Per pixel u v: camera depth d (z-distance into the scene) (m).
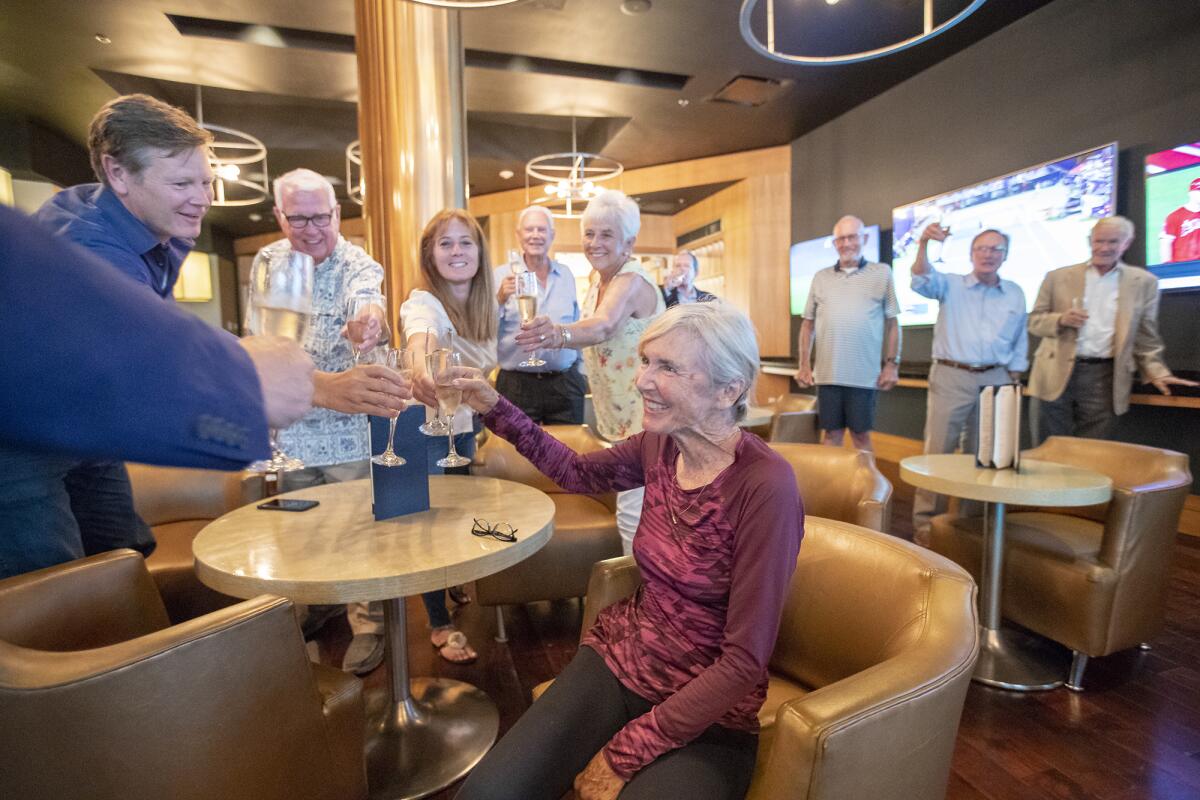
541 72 5.03
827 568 1.19
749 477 1.01
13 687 0.80
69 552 1.32
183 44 4.44
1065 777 1.64
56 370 0.35
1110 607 1.96
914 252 5.29
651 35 4.42
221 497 2.44
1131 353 3.23
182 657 0.91
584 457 1.37
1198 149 3.36
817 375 4.11
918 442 5.50
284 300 0.92
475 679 2.12
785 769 0.74
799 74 5.16
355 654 2.14
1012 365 3.58
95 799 0.86
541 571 2.29
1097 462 2.42
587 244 1.71
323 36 4.52
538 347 1.48
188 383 0.40
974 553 2.39
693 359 1.05
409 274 3.02
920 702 0.78
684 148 7.04
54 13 4.04
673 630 1.07
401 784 1.58
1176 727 1.84
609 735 1.04
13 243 0.34
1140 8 3.61
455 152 3.08
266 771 1.03
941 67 4.99
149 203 1.21
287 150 6.44
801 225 6.89
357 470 2.14
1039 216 4.19
